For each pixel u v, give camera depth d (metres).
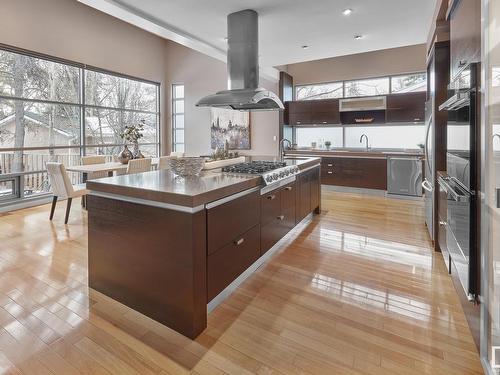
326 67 6.99
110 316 2.02
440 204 2.90
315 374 1.54
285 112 7.06
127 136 5.66
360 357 1.65
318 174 4.49
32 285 2.43
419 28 4.06
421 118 5.87
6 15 4.73
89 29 6.11
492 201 1.44
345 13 3.59
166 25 3.92
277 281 2.53
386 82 6.51
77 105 6.06
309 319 2.01
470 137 1.64
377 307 2.14
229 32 3.56
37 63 5.35
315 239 3.55
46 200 5.42
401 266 2.81
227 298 2.26
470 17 1.77
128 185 2.01
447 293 2.32
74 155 6.10
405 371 1.55
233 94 3.32
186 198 1.73
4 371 1.55
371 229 3.92
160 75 8.08
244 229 2.29
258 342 1.78
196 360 1.64
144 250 1.96
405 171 5.74
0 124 4.91
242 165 3.15
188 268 1.78
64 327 1.91
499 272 1.37
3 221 4.26
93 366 1.59
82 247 3.27
